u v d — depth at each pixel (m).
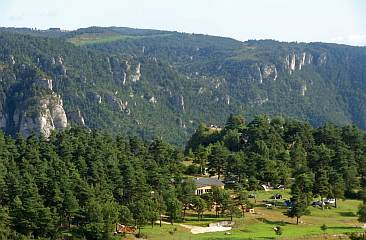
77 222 162.50
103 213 155.25
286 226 184.62
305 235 168.12
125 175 188.00
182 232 169.00
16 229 149.25
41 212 149.50
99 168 189.25
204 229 174.25
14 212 149.62
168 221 182.00
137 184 184.50
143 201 173.62
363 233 171.00
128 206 169.25
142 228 169.50
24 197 154.62
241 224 182.88
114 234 157.12
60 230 156.62
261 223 186.50
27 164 188.12
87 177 185.00
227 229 175.50
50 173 175.88
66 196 157.62
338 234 170.50
